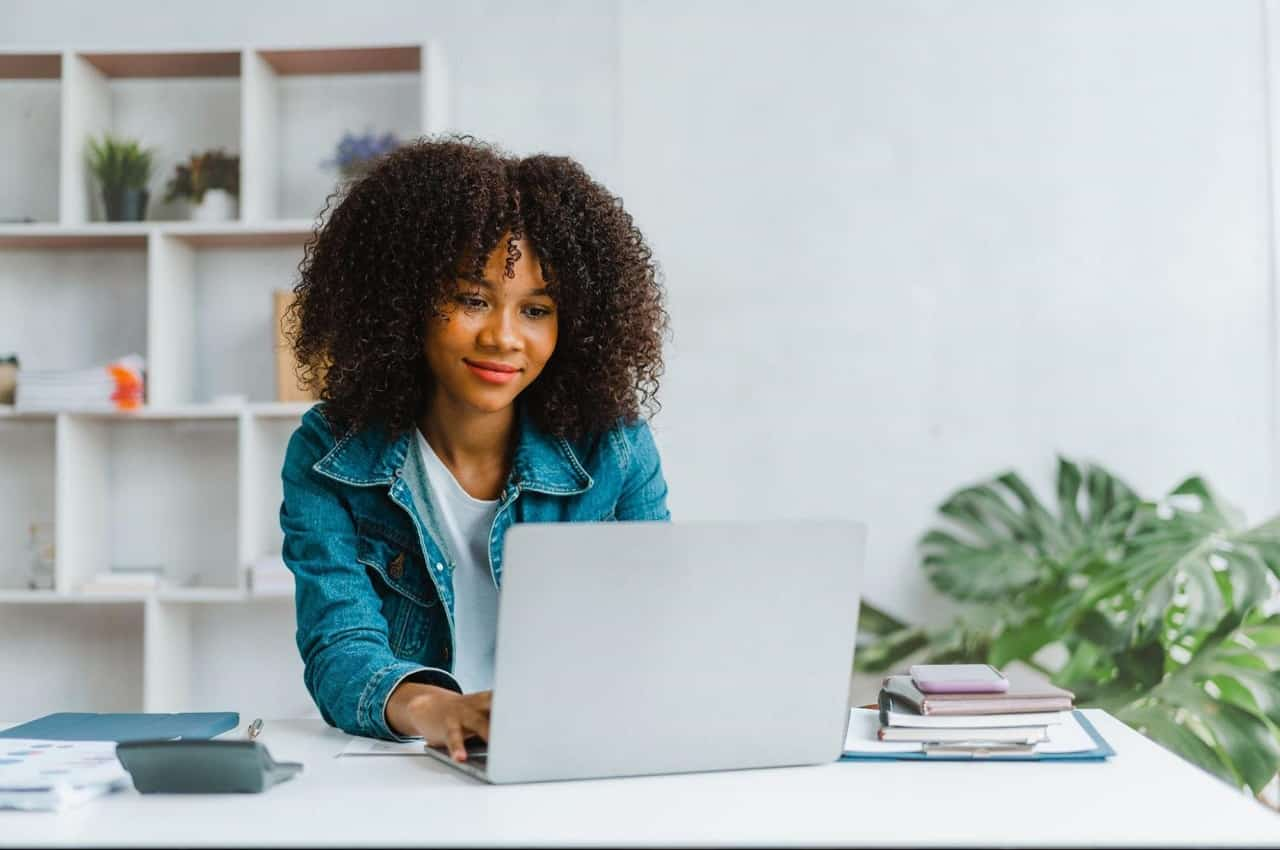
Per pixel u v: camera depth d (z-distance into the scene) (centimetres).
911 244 353
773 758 123
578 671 116
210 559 360
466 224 151
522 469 164
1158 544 311
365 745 138
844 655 124
